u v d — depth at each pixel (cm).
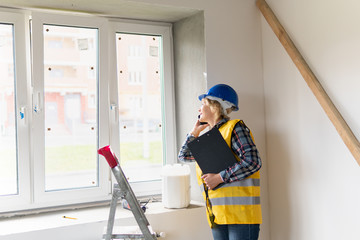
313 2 204
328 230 198
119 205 232
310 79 200
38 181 214
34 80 214
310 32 207
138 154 246
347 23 184
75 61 227
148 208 220
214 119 199
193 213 217
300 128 215
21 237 177
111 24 238
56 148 221
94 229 194
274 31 228
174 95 259
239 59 239
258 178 188
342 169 189
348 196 186
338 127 183
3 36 212
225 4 236
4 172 210
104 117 231
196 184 240
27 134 213
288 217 226
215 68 231
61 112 223
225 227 192
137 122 246
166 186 220
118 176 162
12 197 208
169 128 255
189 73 245
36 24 214
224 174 179
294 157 220
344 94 187
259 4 241
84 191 226
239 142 182
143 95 249
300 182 216
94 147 231
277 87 233
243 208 181
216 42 232
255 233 184
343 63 187
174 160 256
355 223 183
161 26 255
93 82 231
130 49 246
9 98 212
